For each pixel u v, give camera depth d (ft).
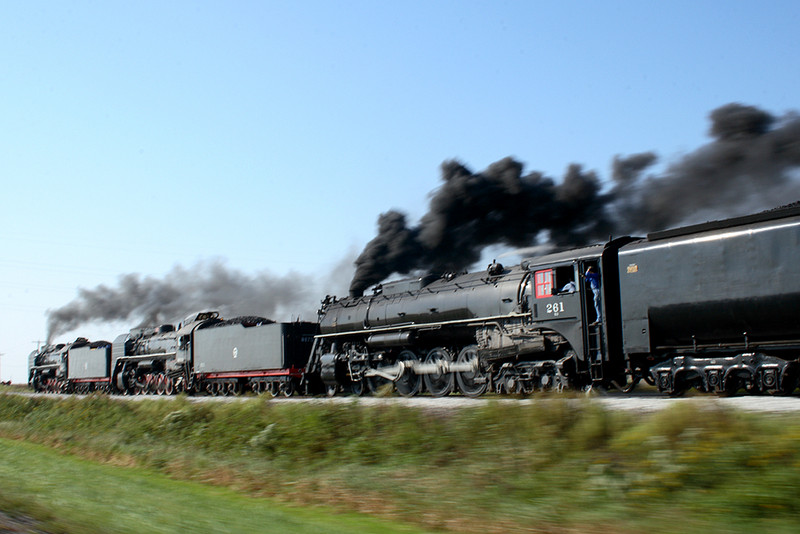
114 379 163.02
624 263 61.62
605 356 61.98
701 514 24.54
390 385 65.62
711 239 56.08
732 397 54.90
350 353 93.71
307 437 49.65
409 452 42.24
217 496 40.09
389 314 87.20
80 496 38.09
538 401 39.91
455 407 47.24
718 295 55.16
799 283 50.85
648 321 59.52
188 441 60.59
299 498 36.83
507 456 36.14
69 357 183.62
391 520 30.07
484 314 74.49
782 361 52.01
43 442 75.82
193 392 133.49
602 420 35.55
